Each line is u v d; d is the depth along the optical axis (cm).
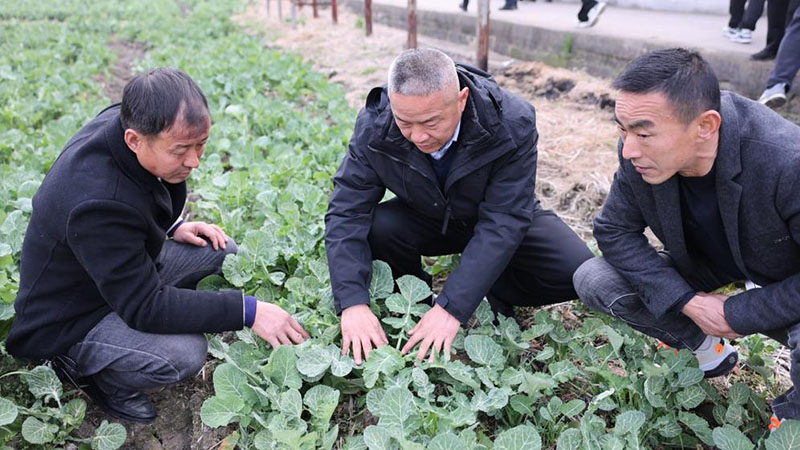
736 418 240
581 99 634
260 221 396
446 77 223
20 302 244
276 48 1055
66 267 238
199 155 227
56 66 840
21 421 254
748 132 208
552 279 291
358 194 278
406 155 259
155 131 211
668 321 256
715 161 212
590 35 684
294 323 268
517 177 263
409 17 820
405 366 262
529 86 698
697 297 237
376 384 258
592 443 225
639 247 249
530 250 289
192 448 254
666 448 245
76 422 248
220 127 550
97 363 250
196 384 284
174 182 234
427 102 222
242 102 643
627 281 258
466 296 257
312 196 390
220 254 314
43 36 1074
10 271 316
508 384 249
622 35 662
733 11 632
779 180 205
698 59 199
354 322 260
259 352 267
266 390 252
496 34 845
